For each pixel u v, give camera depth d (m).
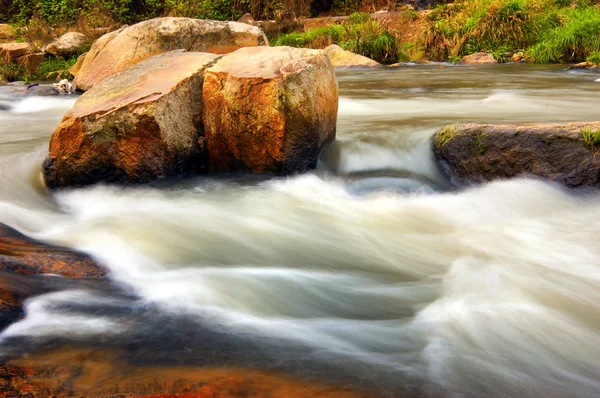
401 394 2.23
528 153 4.70
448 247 3.84
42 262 3.25
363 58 15.83
